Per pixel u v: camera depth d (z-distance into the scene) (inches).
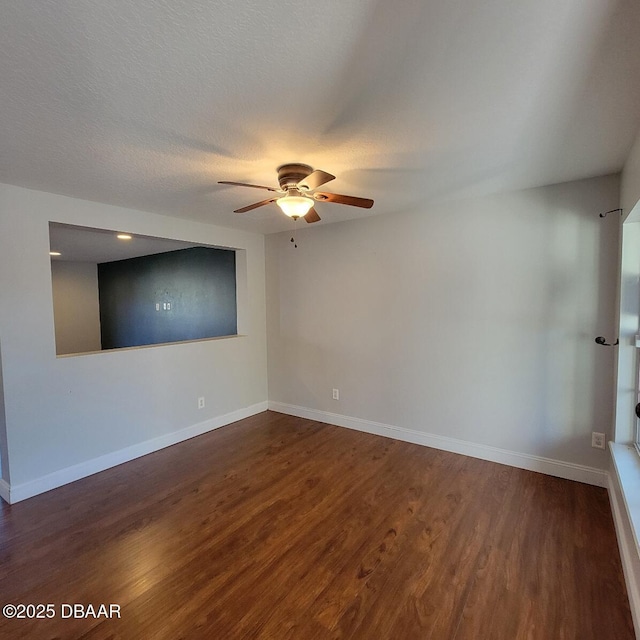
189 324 221.3
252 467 119.1
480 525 87.4
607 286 100.3
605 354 101.6
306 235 160.1
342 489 104.5
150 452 131.5
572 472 107.7
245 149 76.9
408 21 42.5
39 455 104.2
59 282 283.3
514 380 115.4
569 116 65.2
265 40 45.2
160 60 48.4
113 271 283.7
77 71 50.3
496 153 81.7
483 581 70.5
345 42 45.9
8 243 97.2
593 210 100.7
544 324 109.6
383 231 138.1
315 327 160.4
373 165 87.4
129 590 68.9
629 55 48.6
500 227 114.6
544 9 40.8
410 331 134.6
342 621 62.2
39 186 98.8
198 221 144.6
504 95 58.6
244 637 59.4
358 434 146.4
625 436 93.7
